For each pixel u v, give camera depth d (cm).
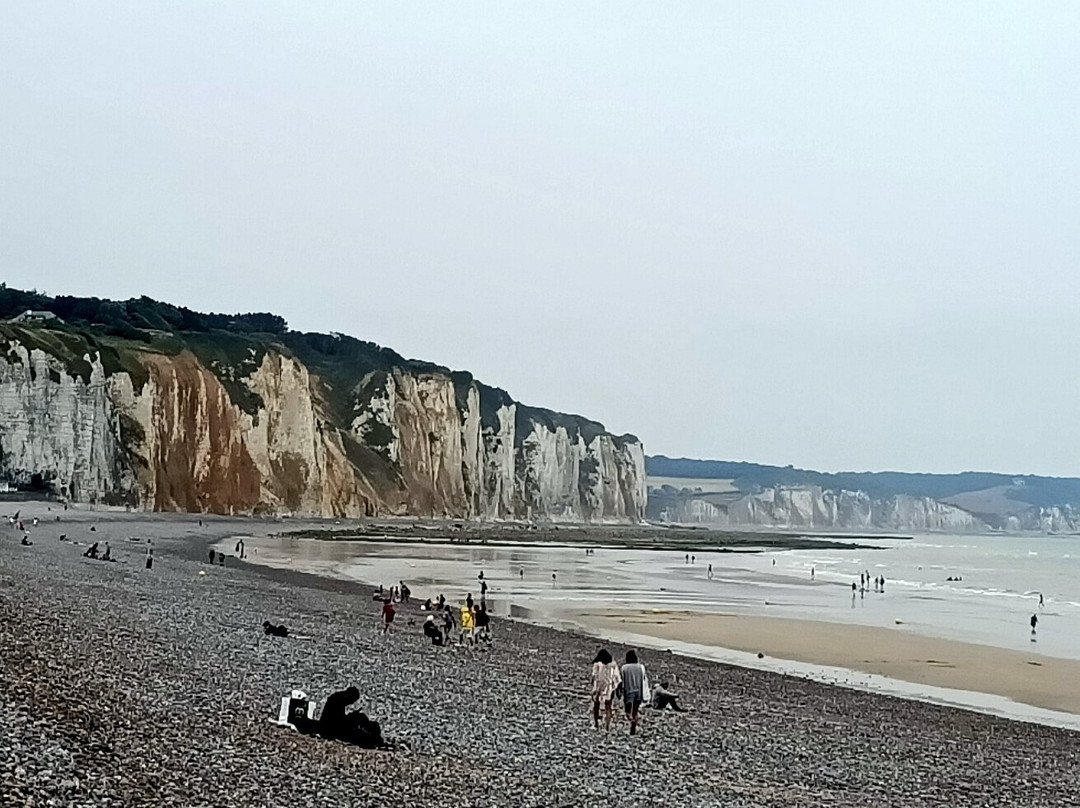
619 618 4444
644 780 1462
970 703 2795
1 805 796
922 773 1808
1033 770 1928
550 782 1354
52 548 4934
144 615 2517
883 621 4838
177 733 1220
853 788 1622
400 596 4584
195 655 1969
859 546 16588
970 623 4925
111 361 11450
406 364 17862
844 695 2752
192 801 941
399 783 1189
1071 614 5603
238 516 12100
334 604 3972
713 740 1905
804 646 3800
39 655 1516
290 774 1129
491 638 3366
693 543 14200
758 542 15688
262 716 1471
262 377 13588
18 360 9919
